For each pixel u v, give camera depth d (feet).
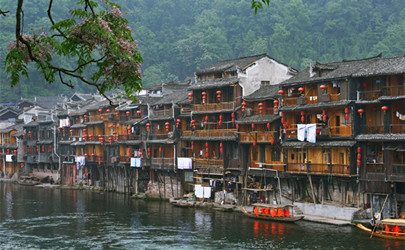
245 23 482.69
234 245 135.54
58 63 444.96
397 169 140.26
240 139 186.60
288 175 171.94
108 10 42.01
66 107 327.26
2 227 168.04
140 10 545.85
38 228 166.09
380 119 149.89
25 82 453.17
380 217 145.38
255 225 160.76
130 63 40.70
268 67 204.03
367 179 147.43
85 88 468.34
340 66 165.17
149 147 233.96
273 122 177.27
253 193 188.44
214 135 198.80
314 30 460.14
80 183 292.40
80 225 170.50
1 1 508.53
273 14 476.95
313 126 158.92
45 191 278.87
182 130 218.18
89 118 285.64
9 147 359.05
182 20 538.88
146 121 234.58
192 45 467.11
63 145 313.53
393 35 413.59
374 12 458.50
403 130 141.38
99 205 216.95
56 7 508.53
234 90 194.08
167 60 488.44
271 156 182.29
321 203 165.07
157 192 229.86
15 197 249.96
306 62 412.36
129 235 152.56
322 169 157.48
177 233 153.48
